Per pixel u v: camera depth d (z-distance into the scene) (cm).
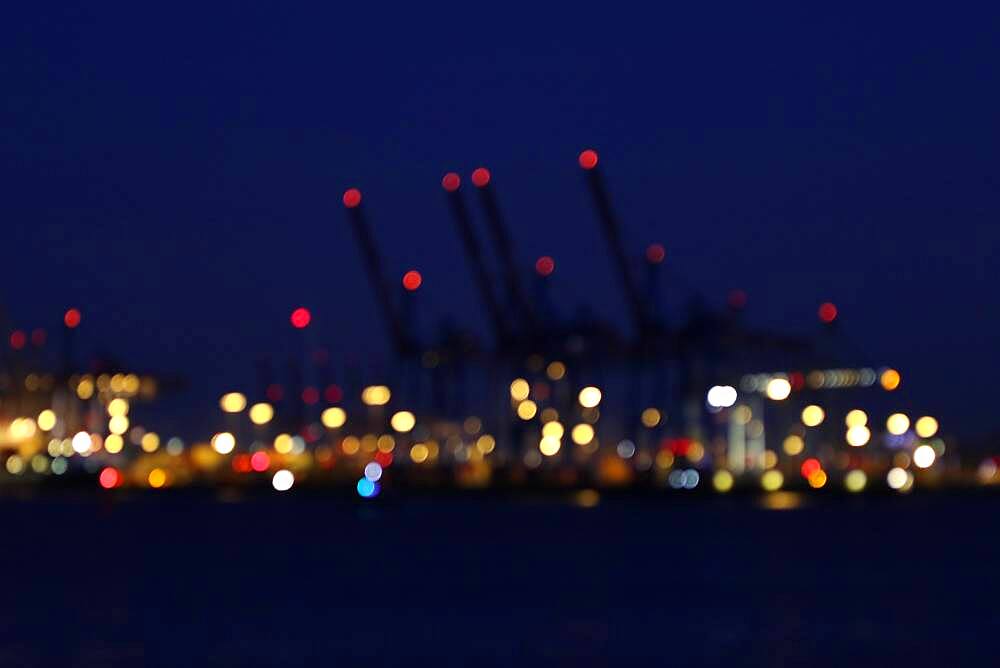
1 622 10975
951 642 10044
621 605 12331
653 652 9600
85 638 10169
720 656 9450
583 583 14325
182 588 13675
